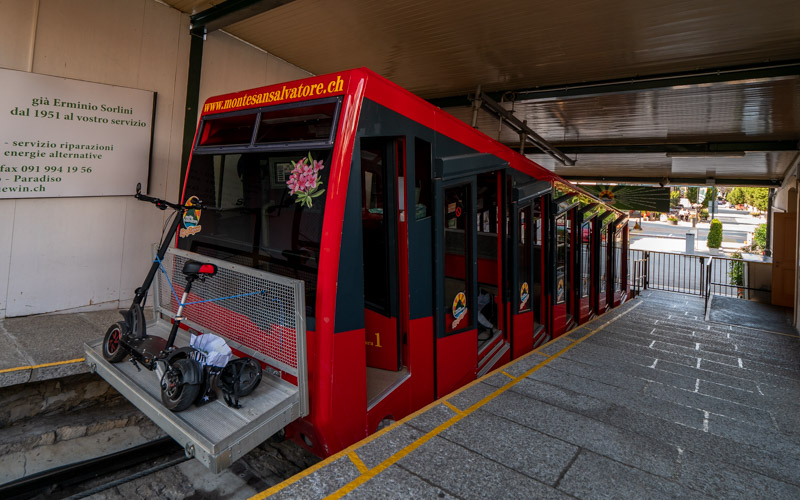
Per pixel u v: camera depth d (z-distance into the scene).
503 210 5.49
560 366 4.96
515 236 5.60
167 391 2.72
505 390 4.14
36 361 3.93
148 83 5.85
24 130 4.86
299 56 7.53
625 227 12.60
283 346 2.94
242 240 3.51
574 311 8.16
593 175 18.52
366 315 3.90
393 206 3.63
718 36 5.95
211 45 6.54
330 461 2.80
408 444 3.05
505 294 5.57
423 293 3.82
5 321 4.91
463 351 4.43
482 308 5.62
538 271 6.88
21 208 4.94
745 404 4.12
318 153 3.06
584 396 4.11
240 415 2.61
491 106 8.54
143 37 5.75
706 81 7.03
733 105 8.38
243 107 3.69
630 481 2.79
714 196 20.91
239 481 3.66
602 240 9.84
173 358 2.83
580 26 5.94
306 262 3.02
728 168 14.50
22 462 3.63
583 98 8.35
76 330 4.80
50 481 3.48
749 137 10.90
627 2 5.25
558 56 6.93
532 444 3.17
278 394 2.81
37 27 4.88
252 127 3.59
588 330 7.04
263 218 3.35
